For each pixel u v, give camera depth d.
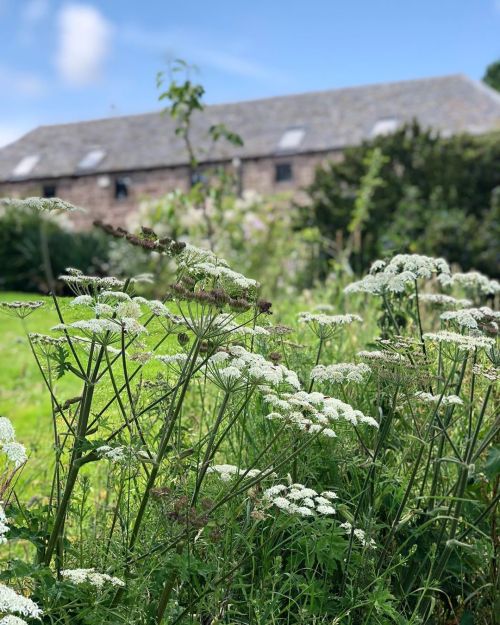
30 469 4.53
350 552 2.88
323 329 3.39
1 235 21.31
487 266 14.13
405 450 3.14
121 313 2.58
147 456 2.68
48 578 2.41
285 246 13.73
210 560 2.81
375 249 13.96
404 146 16.91
